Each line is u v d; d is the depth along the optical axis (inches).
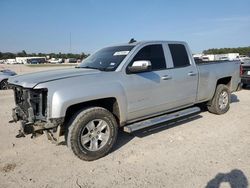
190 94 230.5
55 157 174.1
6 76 550.9
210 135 208.4
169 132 217.6
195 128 227.0
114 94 172.4
